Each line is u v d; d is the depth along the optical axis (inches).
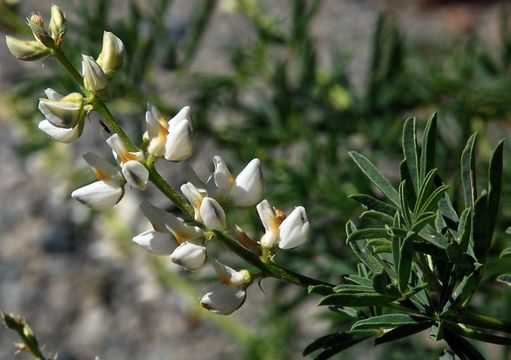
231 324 39.4
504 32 33.7
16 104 33.8
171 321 51.8
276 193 30.0
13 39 17.1
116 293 53.4
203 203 17.2
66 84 29.1
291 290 40.8
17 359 50.4
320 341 17.8
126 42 29.9
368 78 32.8
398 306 17.7
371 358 40.9
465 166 17.7
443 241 17.6
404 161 17.7
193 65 55.9
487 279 24.0
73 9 31.7
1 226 56.6
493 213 17.5
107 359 51.0
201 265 17.3
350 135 32.1
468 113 30.6
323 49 59.3
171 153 17.2
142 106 30.4
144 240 17.4
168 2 31.6
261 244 17.6
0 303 53.8
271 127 32.4
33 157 57.3
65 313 53.2
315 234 28.8
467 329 18.0
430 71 33.6
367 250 18.1
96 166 17.4
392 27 34.2
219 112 40.8
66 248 55.2
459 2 63.1
